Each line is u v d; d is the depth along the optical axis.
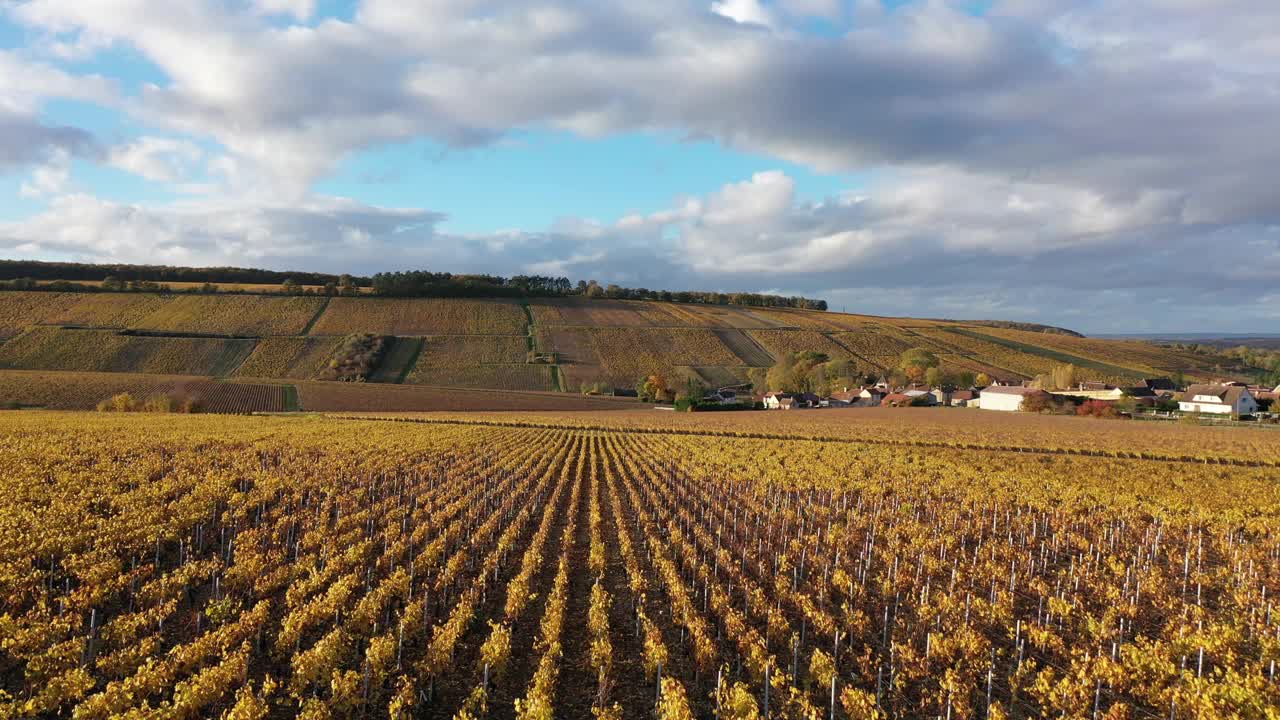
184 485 35.03
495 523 29.33
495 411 94.69
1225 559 28.30
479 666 15.95
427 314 155.50
